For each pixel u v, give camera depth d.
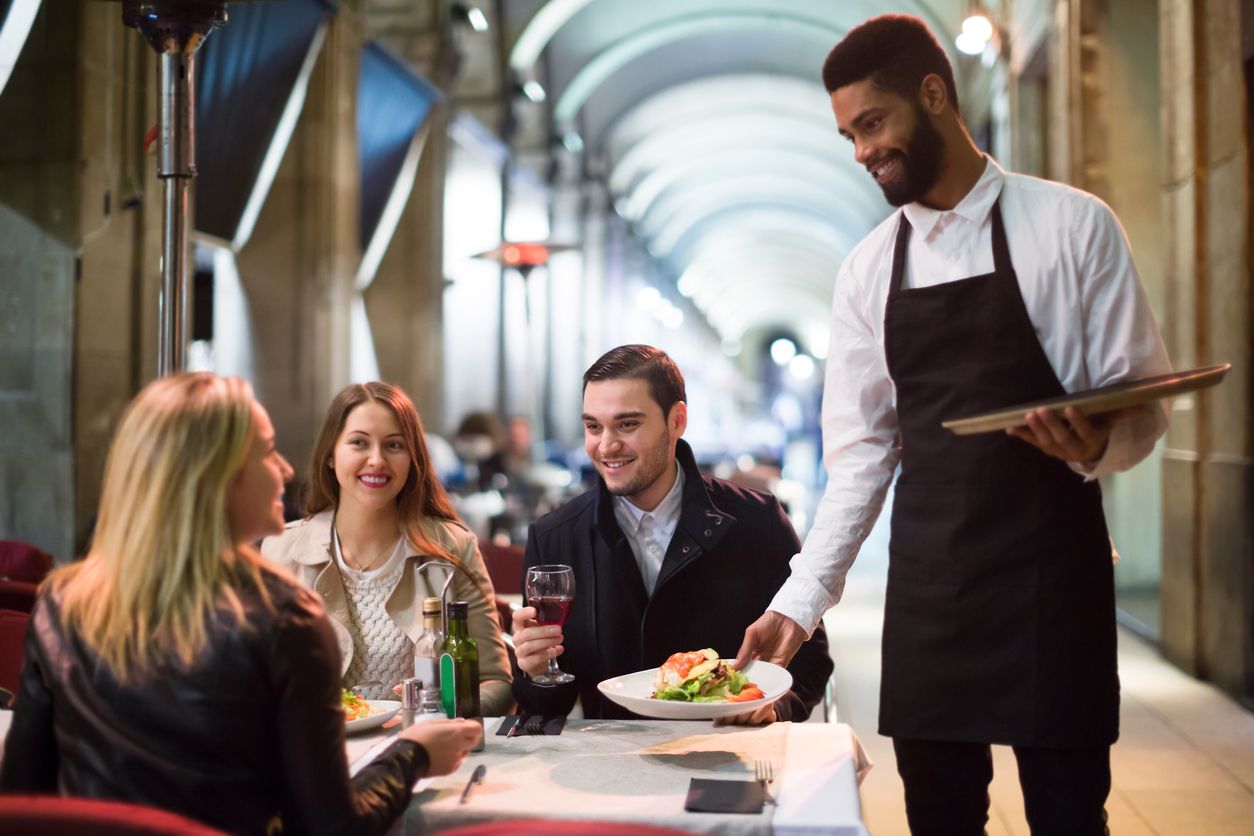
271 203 8.57
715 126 24.69
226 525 1.51
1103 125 7.50
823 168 29.03
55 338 5.30
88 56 5.33
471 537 2.66
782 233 41.12
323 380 8.61
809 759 1.77
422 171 11.09
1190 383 1.54
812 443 22.31
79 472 5.32
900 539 2.02
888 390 2.16
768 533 2.45
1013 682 1.90
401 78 10.14
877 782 3.98
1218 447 5.26
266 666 1.46
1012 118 9.80
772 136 26.31
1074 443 1.69
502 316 13.98
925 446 1.99
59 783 1.52
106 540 1.51
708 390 36.84
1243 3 4.79
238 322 8.64
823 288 49.75
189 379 1.55
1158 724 4.67
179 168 2.96
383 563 2.57
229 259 8.63
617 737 1.94
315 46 8.51
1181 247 5.59
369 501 2.50
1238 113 4.89
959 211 1.96
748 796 1.58
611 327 23.66
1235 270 4.95
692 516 2.38
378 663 2.48
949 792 2.01
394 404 2.55
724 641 2.38
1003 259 1.92
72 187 5.30
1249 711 4.82
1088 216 1.88
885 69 1.89
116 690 1.46
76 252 5.30
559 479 11.30
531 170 17.28
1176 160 5.65
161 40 2.93
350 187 8.95
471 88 14.23
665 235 33.56
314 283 8.55
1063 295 1.90
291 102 8.45
